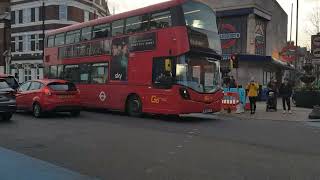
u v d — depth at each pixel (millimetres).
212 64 18688
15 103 17500
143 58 19219
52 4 53750
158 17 18562
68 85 19938
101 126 15852
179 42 17516
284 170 8578
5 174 8297
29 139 12633
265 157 9938
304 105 27312
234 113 22109
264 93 35938
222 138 12953
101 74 21906
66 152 10578
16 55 57938
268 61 37156
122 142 12039
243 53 37594
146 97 19031
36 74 55906
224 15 38188
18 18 57938
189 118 19531
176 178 7938
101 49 21953
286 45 50094
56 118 18969
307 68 28812
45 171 8562
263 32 40656
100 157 9938
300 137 13461
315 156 10141
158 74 18438
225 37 38500
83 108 24094
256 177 7980
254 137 13297
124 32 20453
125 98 20234
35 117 19391
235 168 8719
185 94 17547
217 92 18750
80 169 8750
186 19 17641
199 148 11078
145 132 14188
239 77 37188
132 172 8438
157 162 9336
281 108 26203
